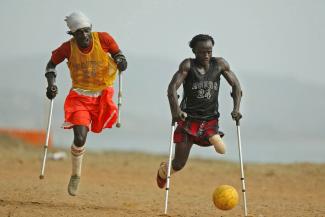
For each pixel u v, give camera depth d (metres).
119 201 40.19
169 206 39.34
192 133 36.16
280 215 37.25
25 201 37.75
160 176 37.84
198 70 35.59
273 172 62.25
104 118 35.78
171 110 34.84
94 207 36.72
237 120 36.03
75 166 35.00
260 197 46.00
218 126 36.69
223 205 33.81
